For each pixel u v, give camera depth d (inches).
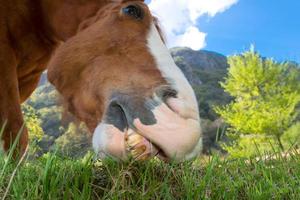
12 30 32.2
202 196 20.0
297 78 178.2
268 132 168.7
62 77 26.6
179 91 22.1
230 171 24.9
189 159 21.4
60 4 30.5
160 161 22.7
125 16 25.7
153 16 27.4
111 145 21.7
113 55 24.7
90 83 24.9
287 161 27.1
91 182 19.8
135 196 19.1
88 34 26.2
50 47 33.8
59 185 19.1
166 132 20.8
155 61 23.7
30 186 18.6
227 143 160.6
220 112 175.5
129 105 22.0
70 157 23.6
